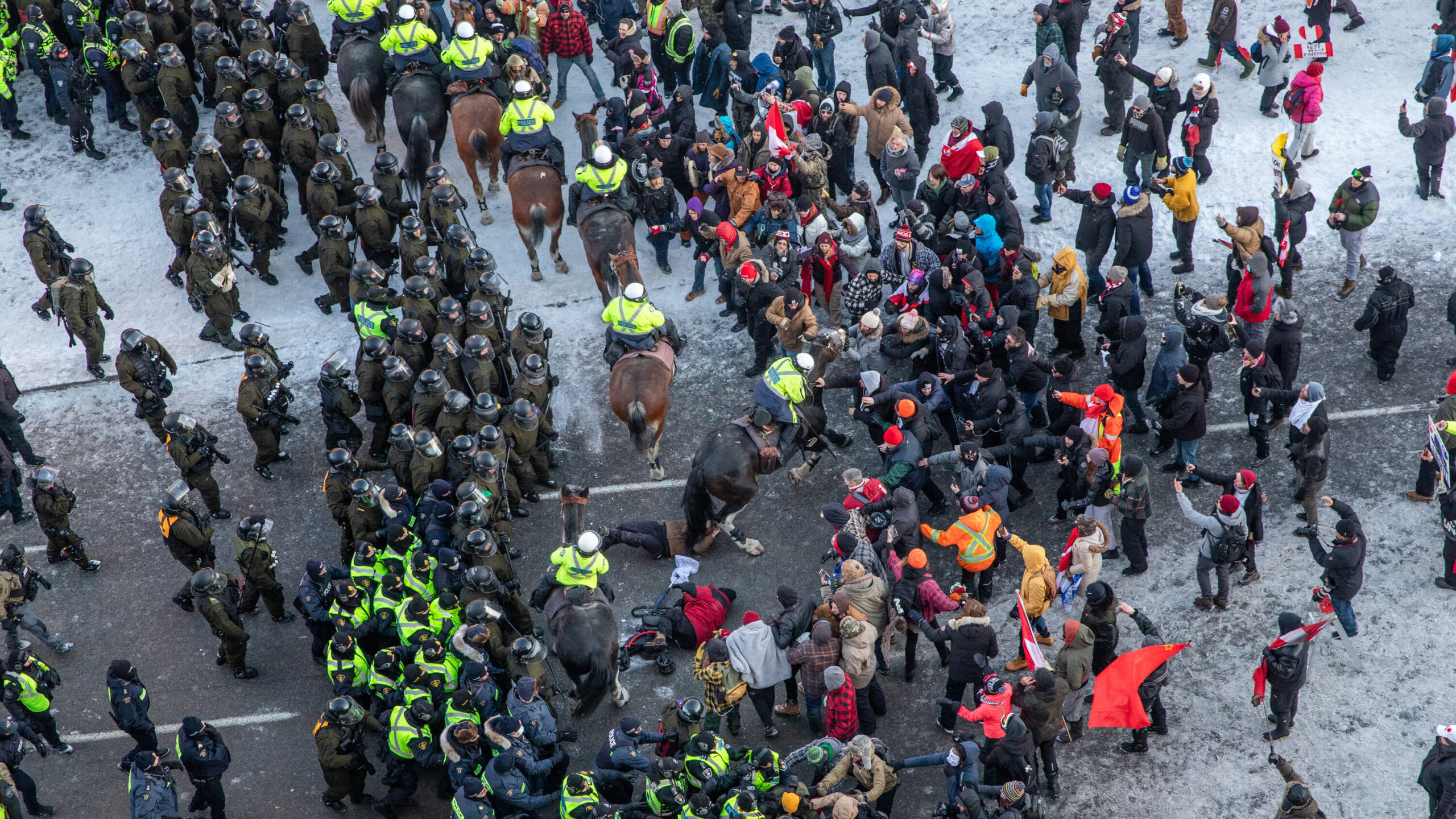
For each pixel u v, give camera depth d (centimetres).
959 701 1353
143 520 1695
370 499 1475
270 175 1928
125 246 2088
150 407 1695
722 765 1193
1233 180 2028
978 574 1467
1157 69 2244
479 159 1914
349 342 1911
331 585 1411
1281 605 1455
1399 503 1552
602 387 1819
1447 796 1165
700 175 1923
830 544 1583
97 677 1508
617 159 1808
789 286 1717
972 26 2420
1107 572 1515
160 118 2145
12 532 1691
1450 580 1436
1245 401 1590
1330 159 2044
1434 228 1914
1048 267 1927
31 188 2192
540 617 1531
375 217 1819
